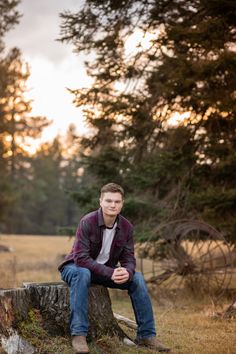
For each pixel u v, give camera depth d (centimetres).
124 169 1311
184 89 1151
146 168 1257
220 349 684
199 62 1081
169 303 1088
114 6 1245
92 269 620
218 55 1084
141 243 1278
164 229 1246
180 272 1191
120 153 1316
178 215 1264
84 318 602
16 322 607
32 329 612
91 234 631
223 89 1111
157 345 645
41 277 1644
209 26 1072
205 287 1158
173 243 1203
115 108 1245
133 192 1358
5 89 2748
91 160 1335
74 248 635
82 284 607
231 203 1094
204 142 1207
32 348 595
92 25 1274
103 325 659
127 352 624
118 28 1261
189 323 873
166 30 1127
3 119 3084
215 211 1112
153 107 1261
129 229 652
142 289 648
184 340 742
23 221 7600
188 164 1229
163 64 1238
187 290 1180
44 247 3531
